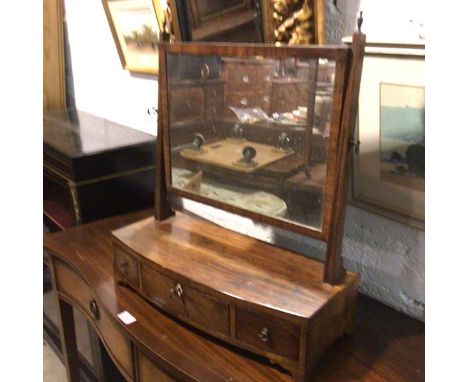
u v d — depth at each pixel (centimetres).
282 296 77
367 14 88
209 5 109
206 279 82
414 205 88
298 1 92
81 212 139
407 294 96
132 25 148
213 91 93
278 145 85
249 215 93
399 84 84
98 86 182
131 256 95
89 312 112
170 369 79
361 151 94
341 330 83
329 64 74
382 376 77
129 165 145
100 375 139
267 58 82
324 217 80
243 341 79
